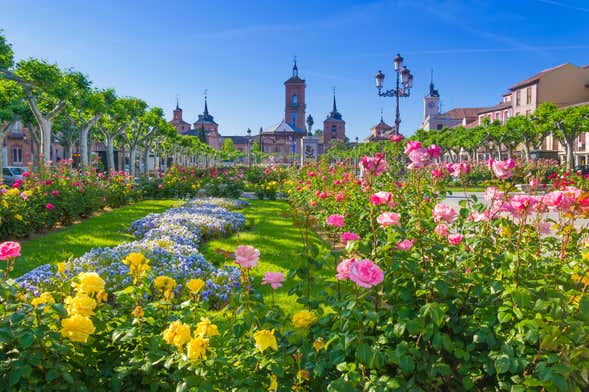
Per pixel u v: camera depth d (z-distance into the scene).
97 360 2.74
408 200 6.59
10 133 50.31
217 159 108.62
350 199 8.23
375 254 2.92
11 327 2.40
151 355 2.61
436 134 51.28
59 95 22.41
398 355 2.30
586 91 48.84
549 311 2.41
